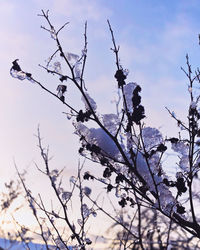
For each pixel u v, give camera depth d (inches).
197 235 102.8
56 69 106.7
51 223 140.2
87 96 109.6
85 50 107.9
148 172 107.7
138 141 102.2
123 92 102.0
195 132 104.7
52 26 107.3
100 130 109.8
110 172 105.3
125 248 138.6
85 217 138.7
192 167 104.8
